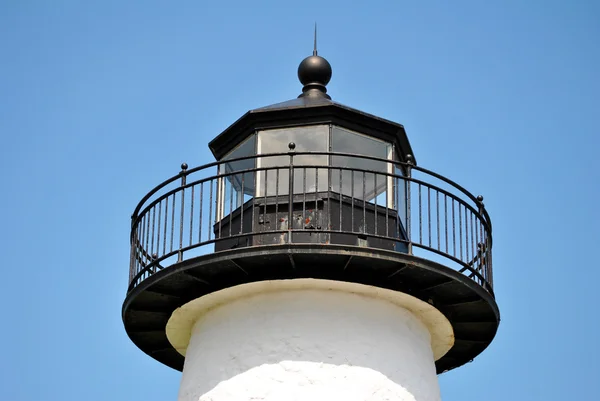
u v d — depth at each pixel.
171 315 19.41
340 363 17.80
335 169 18.77
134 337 20.47
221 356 18.34
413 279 18.33
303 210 18.64
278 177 18.58
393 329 18.52
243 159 18.19
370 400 17.64
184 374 19.05
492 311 19.16
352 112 19.45
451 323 19.52
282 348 17.89
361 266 17.91
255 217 18.86
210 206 18.11
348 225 18.70
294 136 19.47
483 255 19.14
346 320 18.14
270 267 17.97
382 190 19.48
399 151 20.33
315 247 17.27
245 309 18.48
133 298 18.72
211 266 17.80
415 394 18.22
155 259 18.33
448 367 21.58
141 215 19.05
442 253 18.16
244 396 17.70
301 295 18.25
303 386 17.58
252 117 19.55
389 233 19.14
